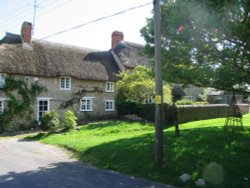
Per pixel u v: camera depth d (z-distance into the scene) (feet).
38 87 98.63
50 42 111.45
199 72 42.42
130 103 110.42
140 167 39.50
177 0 39.83
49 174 38.27
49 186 32.68
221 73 40.57
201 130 58.39
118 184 33.71
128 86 104.68
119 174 38.58
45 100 100.68
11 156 51.47
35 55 101.30
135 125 82.28
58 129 81.05
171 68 45.57
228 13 35.27
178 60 45.65
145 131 72.02
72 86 107.65
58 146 61.16
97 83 114.52
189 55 44.91
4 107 92.17
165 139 51.39
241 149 42.32
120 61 122.52
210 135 51.67
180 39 42.14
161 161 38.42
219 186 31.32
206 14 36.50
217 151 41.65
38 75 98.02
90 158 47.78
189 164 37.52
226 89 44.42
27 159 48.80
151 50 49.26
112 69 120.26
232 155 39.47
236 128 58.75
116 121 95.20
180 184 33.30
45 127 79.71
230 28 36.58
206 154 40.19
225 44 40.98
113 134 71.20
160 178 35.68
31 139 73.87
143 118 99.96
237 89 44.68
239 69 40.55
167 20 41.63
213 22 36.52
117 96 119.75
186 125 73.97
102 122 97.14
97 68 114.73
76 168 42.19
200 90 156.87
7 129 92.27
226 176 33.42
